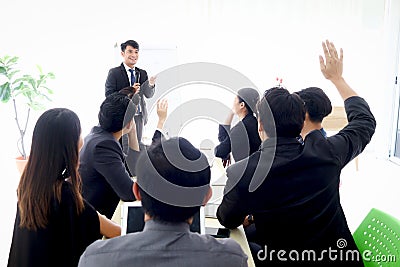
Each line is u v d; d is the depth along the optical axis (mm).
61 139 1150
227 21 4555
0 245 2506
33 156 1151
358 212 3145
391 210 3160
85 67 4516
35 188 1129
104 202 1593
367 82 4852
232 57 4637
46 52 4445
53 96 4516
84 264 804
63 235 1163
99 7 4418
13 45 4387
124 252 784
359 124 1428
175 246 783
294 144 1239
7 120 4430
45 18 4375
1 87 3600
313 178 1218
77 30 4438
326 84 4727
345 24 4676
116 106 1597
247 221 1432
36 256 1136
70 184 1193
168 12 4480
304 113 1256
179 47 4535
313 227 1256
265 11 4582
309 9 4621
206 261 776
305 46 4691
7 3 4293
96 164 1528
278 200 1219
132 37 4512
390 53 4422
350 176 4051
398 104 4398
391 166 4344
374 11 4660
